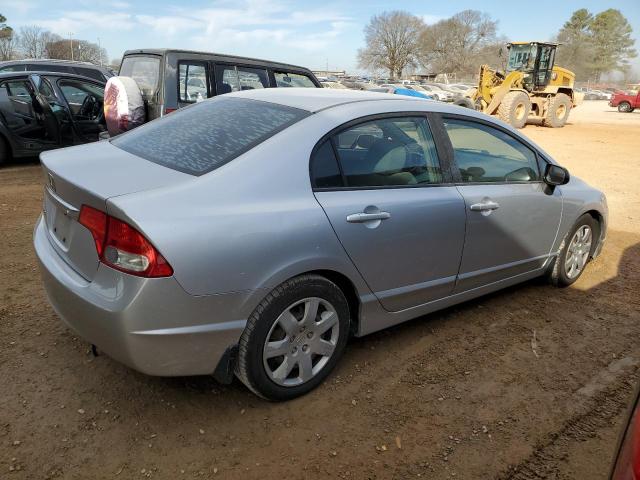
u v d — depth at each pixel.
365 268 2.92
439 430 2.69
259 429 2.62
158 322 2.29
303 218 2.61
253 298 2.49
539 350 3.51
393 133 3.16
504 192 3.66
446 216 3.25
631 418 1.66
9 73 8.48
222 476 2.32
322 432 2.62
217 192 2.46
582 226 4.49
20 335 3.32
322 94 3.34
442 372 3.19
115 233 2.29
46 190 2.94
